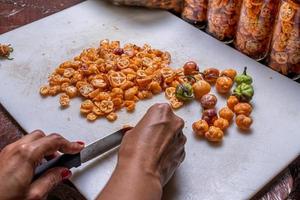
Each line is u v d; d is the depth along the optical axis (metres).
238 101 0.51
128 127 0.46
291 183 0.46
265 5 0.53
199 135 0.48
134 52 0.57
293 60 0.53
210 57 0.58
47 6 0.68
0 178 0.37
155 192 0.34
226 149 0.47
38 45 0.61
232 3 0.57
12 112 0.52
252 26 0.55
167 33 0.62
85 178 0.45
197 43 0.60
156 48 0.60
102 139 0.45
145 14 0.66
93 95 0.52
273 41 0.54
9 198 0.36
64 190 0.45
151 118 0.39
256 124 0.50
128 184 0.34
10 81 0.56
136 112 0.52
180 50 0.59
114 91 0.52
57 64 0.58
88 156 0.44
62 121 0.51
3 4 0.69
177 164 0.42
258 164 0.46
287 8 0.50
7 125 0.52
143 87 0.53
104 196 0.33
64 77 0.55
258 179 0.44
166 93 0.53
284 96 0.53
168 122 0.39
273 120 0.50
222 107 0.52
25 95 0.54
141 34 0.62
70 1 0.69
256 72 0.56
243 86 0.51
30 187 0.38
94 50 0.58
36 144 0.39
